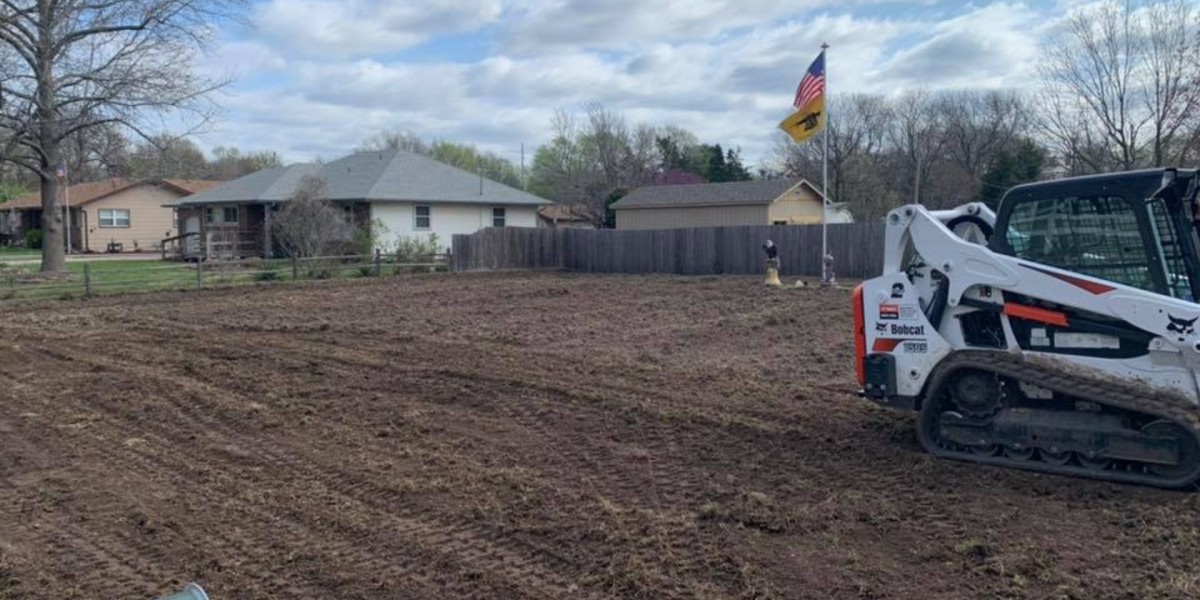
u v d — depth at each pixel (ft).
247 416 28.27
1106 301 20.08
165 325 50.19
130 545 18.01
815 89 72.84
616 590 15.42
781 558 16.55
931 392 22.21
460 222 121.80
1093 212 20.68
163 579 16.34
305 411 28.89
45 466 23.47
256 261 84.99
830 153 184.34
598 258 103.14
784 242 90.74
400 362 37.42
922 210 22.81
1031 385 21.11
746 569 15.99
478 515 19.12
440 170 127.34
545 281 82.38
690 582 15.62
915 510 18.83
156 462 23.67
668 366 36.22
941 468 21.38
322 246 92.84
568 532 18.01
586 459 23.15
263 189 119.24
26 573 16.67
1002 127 172.35
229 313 55.88
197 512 19.75
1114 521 17.88
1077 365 20.56
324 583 16.01
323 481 21.77
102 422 28.04
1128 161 100.32
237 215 122.93
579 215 194.18
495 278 86.63
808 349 41.04
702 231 95.40
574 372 34.78
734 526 18.16
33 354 40.50
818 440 24.35
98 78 87.10
